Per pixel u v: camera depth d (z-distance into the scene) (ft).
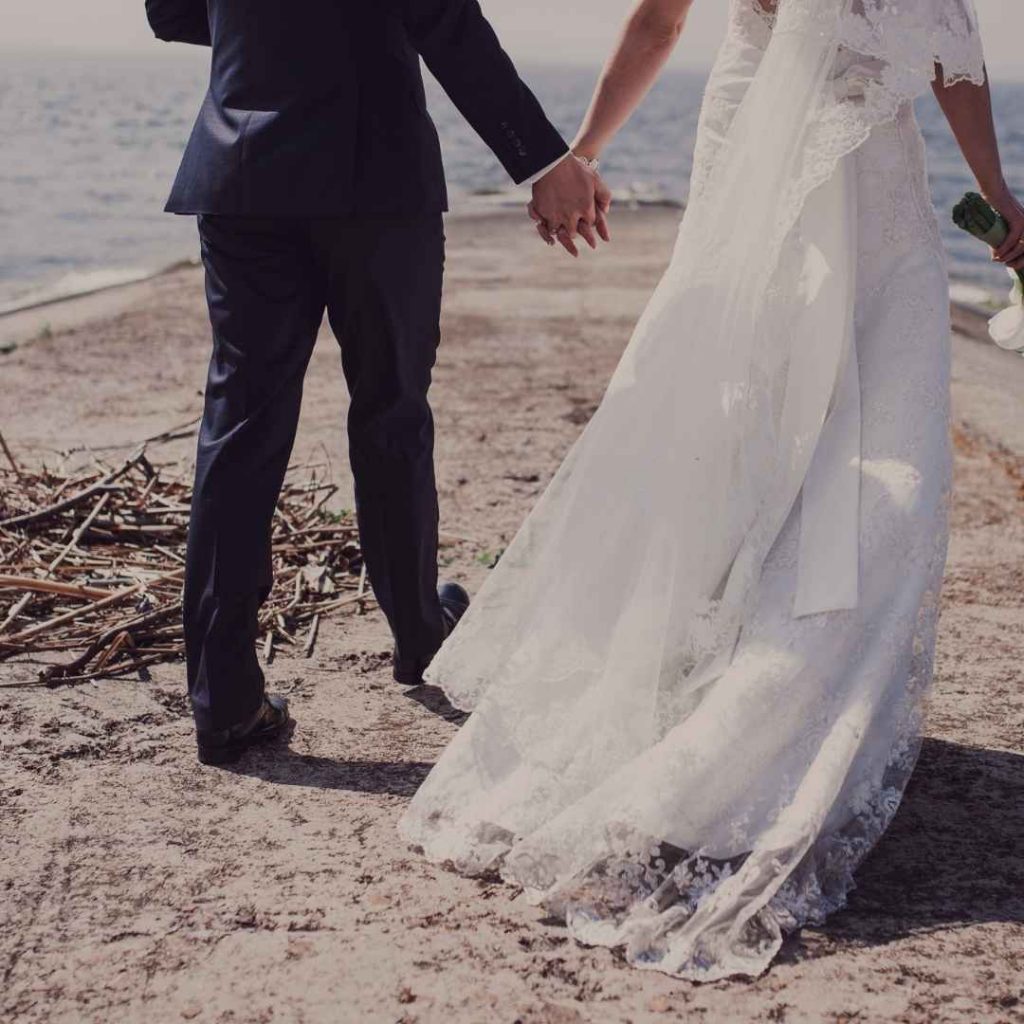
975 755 9.61
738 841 7.43
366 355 9.43
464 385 25.13
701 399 8.10
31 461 18.22
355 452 9.89
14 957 6.90
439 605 10.68
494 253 51.31
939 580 7.98
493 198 94.68
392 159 8.77
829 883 7.55
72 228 69.97
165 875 7.75
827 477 7.95
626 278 43.21
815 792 7.30
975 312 39.09
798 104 7.95
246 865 7.89
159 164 134.10
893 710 7.84
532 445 20.29
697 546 8.04
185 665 10.95
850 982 6.73
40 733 9.76
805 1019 6.42
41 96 415.64
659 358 8.29
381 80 8.73
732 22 8.56
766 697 7.50
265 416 9.02
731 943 6.92
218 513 8.97
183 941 7.06
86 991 6.61
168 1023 6.36
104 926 7.20
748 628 7.82
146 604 11.91
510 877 7.65
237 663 9.19
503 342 30.37
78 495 13.82
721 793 7.44
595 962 6.90
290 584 12.92
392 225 8.90
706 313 8.15
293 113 8.56
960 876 7.86
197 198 8.77
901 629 7.68
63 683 10.71
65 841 8.14
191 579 9.11
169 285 41.39
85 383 24.90
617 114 9.35
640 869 7.48
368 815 8.57
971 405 24.17
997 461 19.86
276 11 8.56
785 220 7.95
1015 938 7.17
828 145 7.86
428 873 7.82
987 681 11.17
